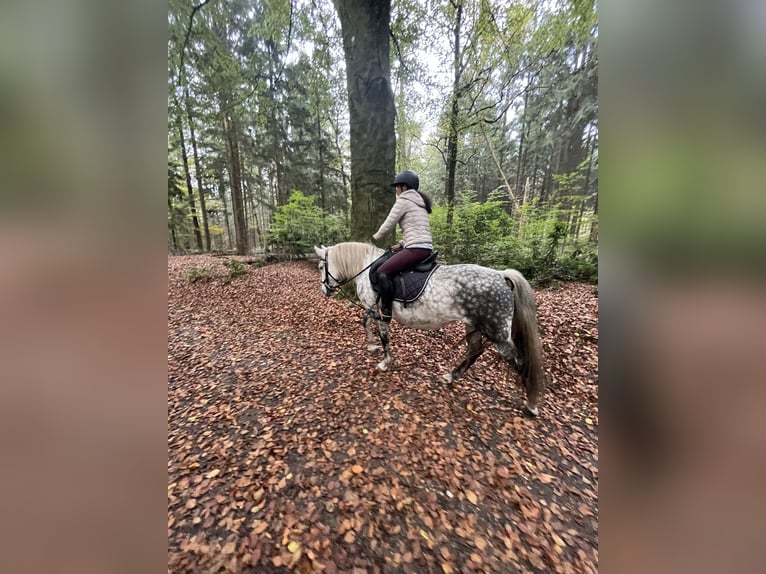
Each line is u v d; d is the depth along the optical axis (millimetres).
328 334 4496
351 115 5309
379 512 1841
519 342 2680
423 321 2943
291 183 13141
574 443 2389
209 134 11539
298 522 1780
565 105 9328
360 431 2512
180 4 5762
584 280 5812
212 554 1608
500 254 6562
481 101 8867
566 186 7082
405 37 7371
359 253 3449
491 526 1763
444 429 2531
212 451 2334
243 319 5324
